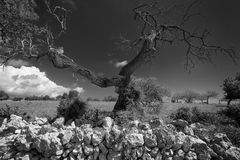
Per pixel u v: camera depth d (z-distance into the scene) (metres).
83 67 13.62
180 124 8.37
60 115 12.30
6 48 13.43
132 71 14.58
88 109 12.29
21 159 6.89
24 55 13.18
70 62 13.53
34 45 13.48
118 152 6.92
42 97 48.19
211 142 7.39
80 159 6.87
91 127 8.41
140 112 11.63
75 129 7.69
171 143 6.94
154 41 17.02
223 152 6.89
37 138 7.04
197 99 72.94
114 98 41.16
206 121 10.79
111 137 7.05
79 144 7.05
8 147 7.30
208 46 17.84
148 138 7.02
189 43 18.17
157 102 14.19
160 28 16.62
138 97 13.45
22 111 17.14
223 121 11.07
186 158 6.80
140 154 6.86
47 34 13.34
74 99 12.56
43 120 10.12
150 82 15.07
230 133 8.34
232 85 30.56
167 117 11.82
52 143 6.91
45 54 13.18
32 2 13.73
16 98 46.06
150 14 16.67
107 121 8.70
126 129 7.82
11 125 9.00
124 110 11.82
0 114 14.38
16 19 13.88
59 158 6.92
